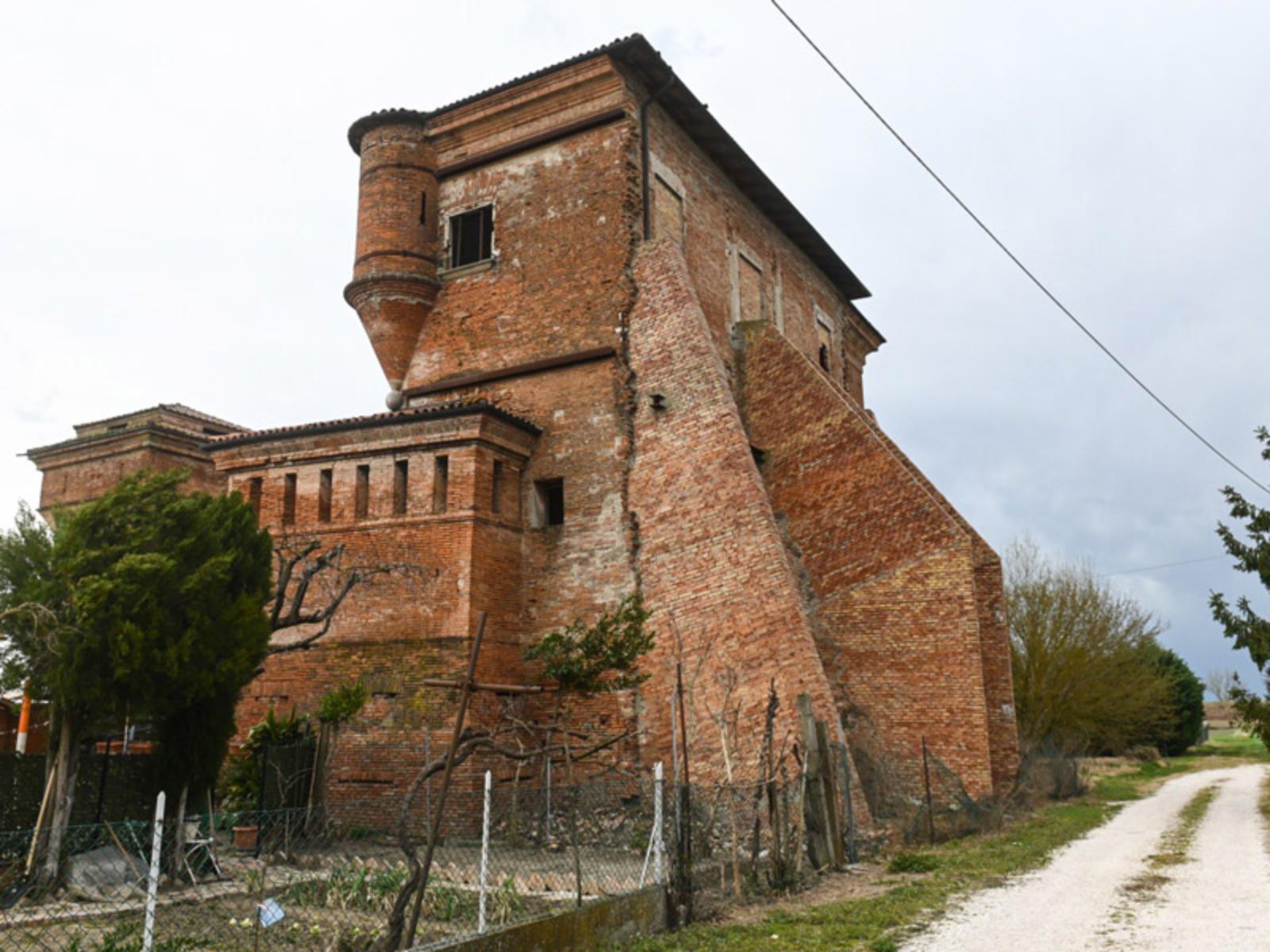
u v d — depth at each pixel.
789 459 24.58
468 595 19.08
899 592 22.03
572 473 21.28
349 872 12.05
